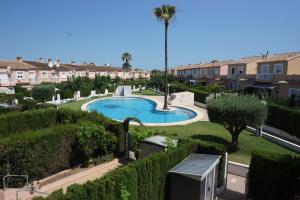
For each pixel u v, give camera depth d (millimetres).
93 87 58781
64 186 12922
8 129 19766
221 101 18516
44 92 42531
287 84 37719
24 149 12984
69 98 48531
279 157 11344
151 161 10047
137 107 45094
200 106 41000
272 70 45188
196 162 11406
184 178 10383
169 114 37250
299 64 41562
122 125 17344
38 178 13781
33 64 68750
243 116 17453
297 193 10617
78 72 80312
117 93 59281
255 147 19953
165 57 37469
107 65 124375
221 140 21328
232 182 13930
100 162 16281
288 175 10773
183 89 51844
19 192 11820
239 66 59781
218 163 12266
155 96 56312
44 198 7371
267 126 25750
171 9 35688
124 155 17625
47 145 14039
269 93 44000
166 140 14234
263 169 11375
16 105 29641
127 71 114375
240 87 56000
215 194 12156
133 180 9297
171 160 11000
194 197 10234
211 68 73500
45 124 22344
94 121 17922
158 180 10375
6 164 12461
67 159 15273
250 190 11828
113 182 8555
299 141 21531
